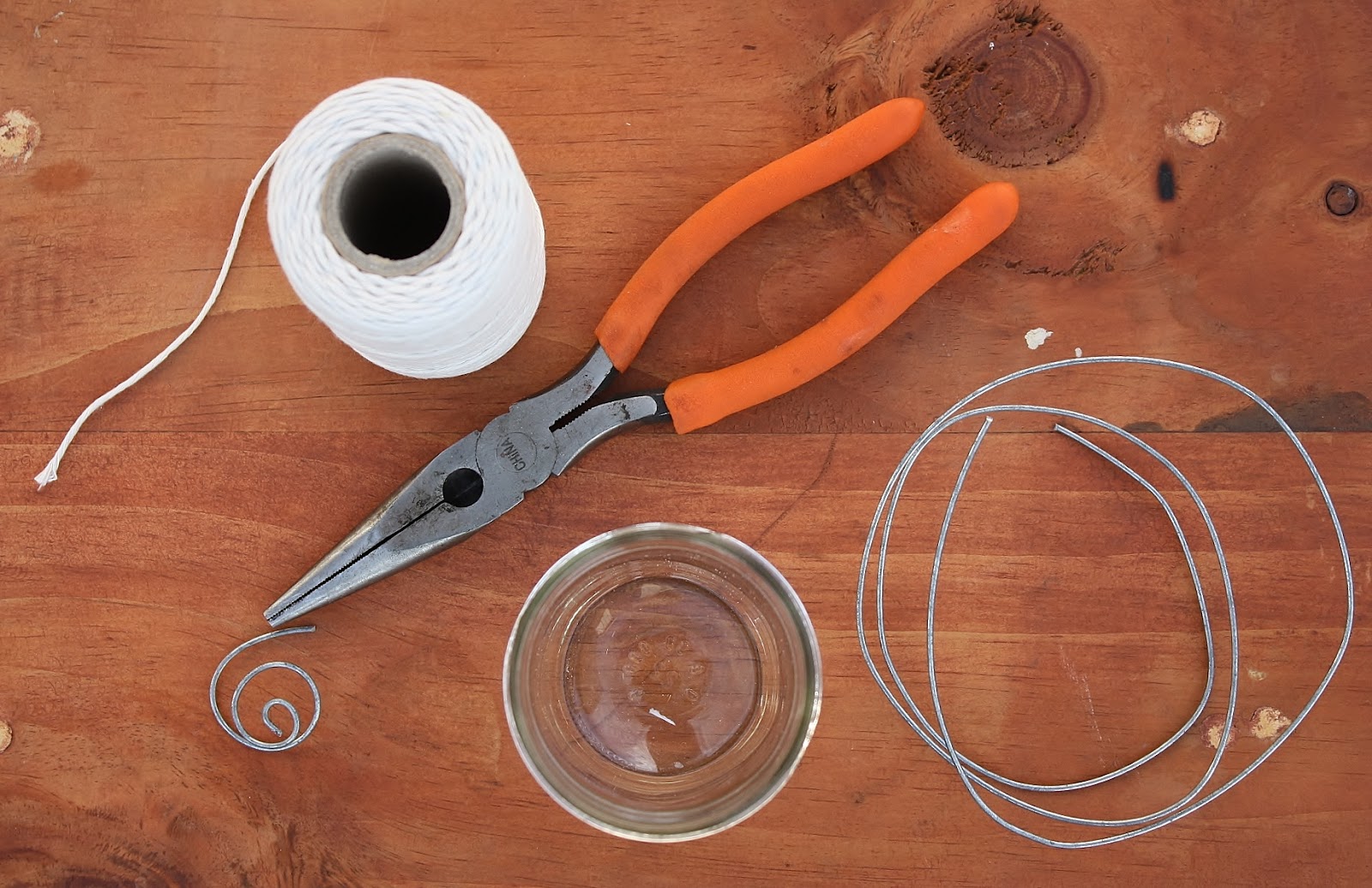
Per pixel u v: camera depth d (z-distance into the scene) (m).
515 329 0.75
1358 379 0.83
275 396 0.81
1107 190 0.82
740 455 0.82
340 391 0.81
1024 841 0.81
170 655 0.81
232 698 0.81
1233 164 0.83
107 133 0.81
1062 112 0.82
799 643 0.82
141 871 0.80
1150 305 0.83
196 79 0.81
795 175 0.75
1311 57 0.83
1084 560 0.82
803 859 0.81
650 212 0.82
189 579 0.81
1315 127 0.83
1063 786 0.81
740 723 0.82
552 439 0.75
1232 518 0.82
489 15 0.82
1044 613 0.82
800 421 0.82
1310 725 0.82
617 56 0.82
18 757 0.80
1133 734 0.82
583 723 0.82
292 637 0.81
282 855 0.80
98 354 0.81
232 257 0.81
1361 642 0.82
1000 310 0.82
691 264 0.76
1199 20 0.83
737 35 0.82
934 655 0.82
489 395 0.81
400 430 0.81
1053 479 0.82
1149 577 0.82
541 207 0.82
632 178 0.82
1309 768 0.81
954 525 0.82
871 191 0.82
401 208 0.65
